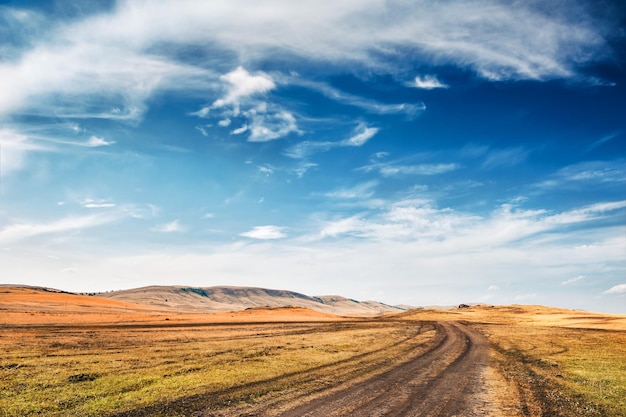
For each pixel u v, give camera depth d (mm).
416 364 24500
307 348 32750
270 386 17500
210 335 44438
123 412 13508
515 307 129250
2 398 15492
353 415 13070
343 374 20625
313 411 13508
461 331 54125
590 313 105625
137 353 28859
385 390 16797
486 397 15750
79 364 23562
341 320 88750
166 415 13133
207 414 13211
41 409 13961
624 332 52344
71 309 105812
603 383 18766
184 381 18594
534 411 13766
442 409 13883
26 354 27203
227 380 18859
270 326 60969
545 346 35906
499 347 35000
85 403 14719
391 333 49688
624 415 13445
